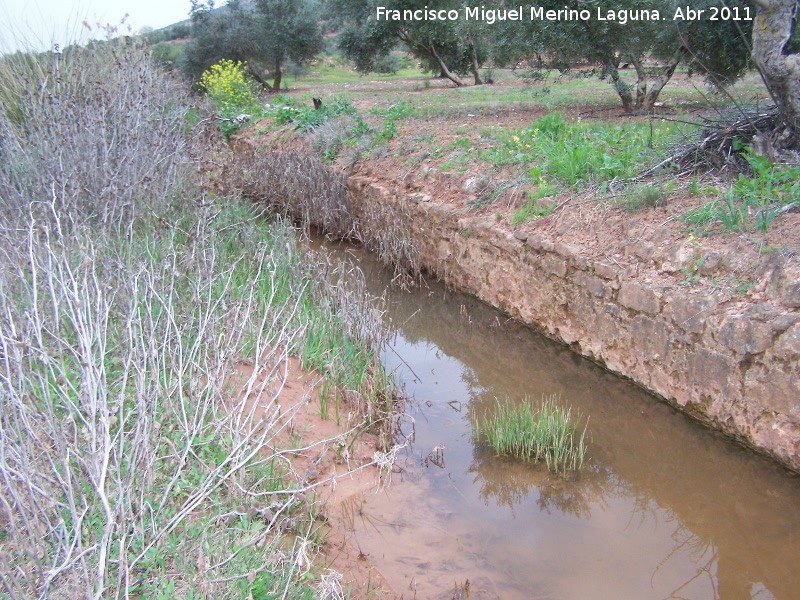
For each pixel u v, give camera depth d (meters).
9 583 2.68
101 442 3.45
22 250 5.70
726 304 5.21
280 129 14.09
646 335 5.86
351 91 23.02
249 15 28.16
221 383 4.53
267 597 3.09
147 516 3.46
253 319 6.05
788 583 3.97
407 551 4.23
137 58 9.67
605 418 5.79
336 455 4.98
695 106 12.01
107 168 7.66
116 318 5.12
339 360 5.96
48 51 9.15
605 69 12.28
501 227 7.92
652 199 6.52
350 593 3.62
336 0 24.83
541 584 3.98
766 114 6.91
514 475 5.09
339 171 11.33
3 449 3.18
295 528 4.07
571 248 6.79
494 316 7.94
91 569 3.06
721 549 4.29
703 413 5.34
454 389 6.50
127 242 6.65
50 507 3.18
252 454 3.99
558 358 6.86
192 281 5.61
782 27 6.21
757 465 4.85
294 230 10.45
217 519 3.56
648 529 4.50
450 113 13.33
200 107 15.14
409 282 9.16
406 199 9.62
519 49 12.23
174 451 3.94
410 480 4.97
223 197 9.81
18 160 7.56
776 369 4.72
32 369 4.27
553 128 9.52
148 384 4.32
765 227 5.41
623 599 3.87
